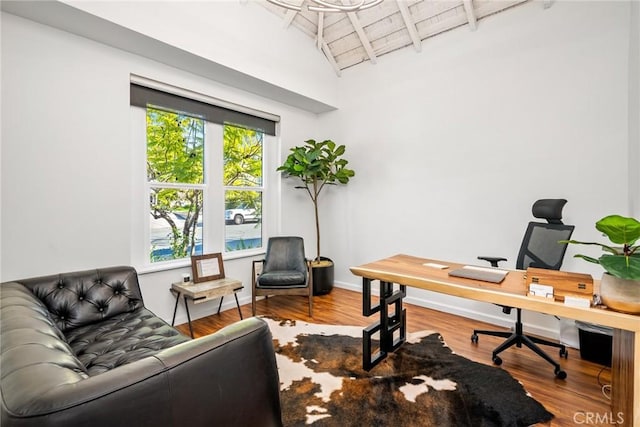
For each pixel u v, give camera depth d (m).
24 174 2.17
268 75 3.36
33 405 0.67
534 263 2.29
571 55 2.58
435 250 3.44
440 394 1.86
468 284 1.75
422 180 3.53
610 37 2.41
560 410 1.72
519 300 1.51
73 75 2.37
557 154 2.67
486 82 3.04
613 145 2.41
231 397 1.04
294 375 2.07
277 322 3.04
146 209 2.92
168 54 2.71
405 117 3.66
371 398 1.82
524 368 2.17
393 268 2.17
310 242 4.48
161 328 1.90
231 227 3.68
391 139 3.79
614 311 1.30
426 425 1.61
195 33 2.73
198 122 3.33
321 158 3.81
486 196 3.07
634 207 2.21
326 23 3.68
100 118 2.50
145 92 2.81
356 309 3.44
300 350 2.44
